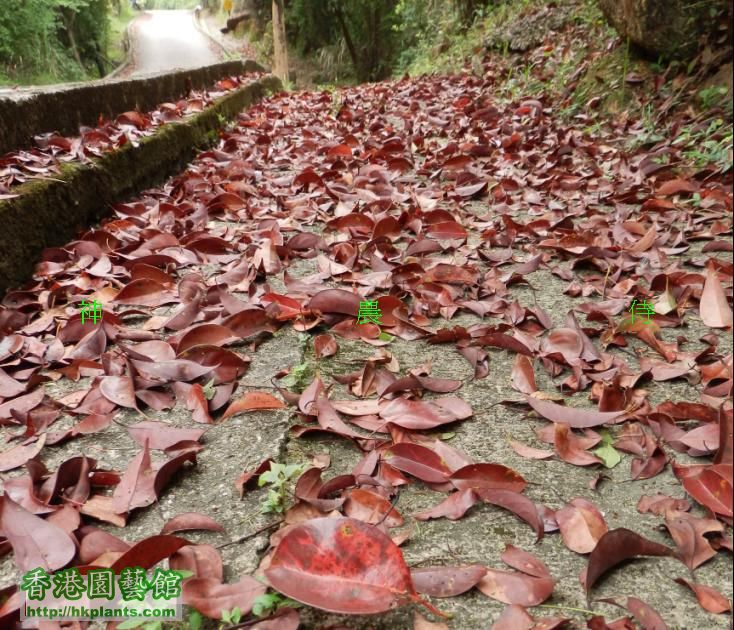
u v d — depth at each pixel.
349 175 3.69
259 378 1.68
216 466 1.34
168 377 1.60
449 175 3.90
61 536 1.07
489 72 7.86
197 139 4.71
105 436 1.47
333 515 1.17
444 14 11.62
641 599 1.03
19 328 1.99
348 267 2.38
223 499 1.24
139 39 27.94
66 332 1.89
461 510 1.20
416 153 4.66
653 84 4.53
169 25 33.09
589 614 0.99
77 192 2.75
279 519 1.18
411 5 13.73
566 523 1.16
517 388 1.66
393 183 3.70
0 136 2.76
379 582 0.88
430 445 1.40
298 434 1.44
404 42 16.00
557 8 7.53
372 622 0.97
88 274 2.27
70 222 2.66
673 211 3.01
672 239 2.68
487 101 6.36
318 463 1.35
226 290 2.18
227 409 1.51
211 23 33.09
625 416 1.48
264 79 9.88
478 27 9.91
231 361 1.70
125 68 21.19
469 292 2.28
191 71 6.27
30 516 1.08
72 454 1.41
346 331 1.94
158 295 2.18
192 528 1.15
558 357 1.74
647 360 1.77
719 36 4.09
